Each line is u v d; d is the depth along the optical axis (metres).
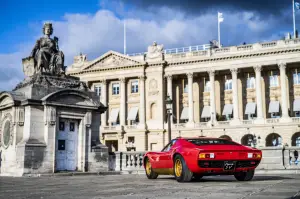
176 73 87.94
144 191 10.34
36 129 19.09
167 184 12.75
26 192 10.55
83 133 20.78
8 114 19.95
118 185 12.56
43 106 19.41
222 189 10.56
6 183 13.95
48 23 21.55
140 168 23.78
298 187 11.00
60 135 19.94
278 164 24.73
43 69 20.78
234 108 81.88
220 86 88.62
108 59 94.38
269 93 83.81
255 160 13.76
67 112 20.16
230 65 83.12
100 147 21.47
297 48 77.56
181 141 14.55
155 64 89.06
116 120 92.19
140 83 90.31
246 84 86.25
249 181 13.86
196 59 85.56
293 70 82.81
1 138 20.45
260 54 80.56
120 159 23.86
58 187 12.09
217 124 82.56
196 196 8.94
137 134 88.19
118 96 93.69
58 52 21.53
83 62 97.50
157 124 87.50
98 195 9.48
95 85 96.25
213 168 13.15
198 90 90.00
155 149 87.00
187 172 13.47
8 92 19.55
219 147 13.49
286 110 78.31
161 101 87.94
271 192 9.59
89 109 21.06
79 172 19.69
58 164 19.70
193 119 85.50
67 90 20.03
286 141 76.75
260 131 78.88
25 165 18.33
